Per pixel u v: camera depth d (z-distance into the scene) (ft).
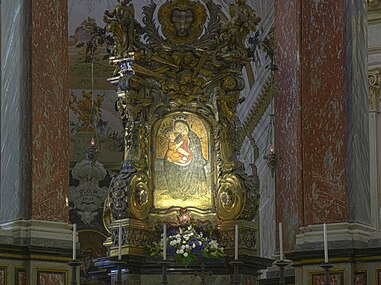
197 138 49.98
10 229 39.27
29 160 39.65
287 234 44.88
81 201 76.33
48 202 39.83
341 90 40.34
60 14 41.37
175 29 50.26
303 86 41.04
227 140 49.75
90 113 81.66
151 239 48.44
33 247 38.81
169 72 50.08
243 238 48.32
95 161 77.30
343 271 38.91
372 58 56.85
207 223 48.88
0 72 41.06
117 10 49.39
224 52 50.08
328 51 40.78
